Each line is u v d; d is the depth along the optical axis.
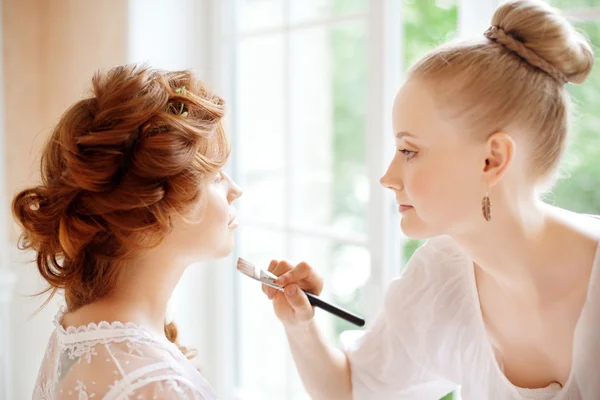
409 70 0.86
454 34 1.30
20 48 2.01
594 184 1.31
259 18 1.88
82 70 1.91
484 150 0.81
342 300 2.26
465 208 0.84
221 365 1.98
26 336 2.00
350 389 1.10
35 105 2.07
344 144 2.64
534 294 0.88
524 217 0.85
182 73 0.95
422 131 0.83
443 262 1.05
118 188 0.81
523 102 0.79
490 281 0.96
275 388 2.08
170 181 0.82
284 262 1.06
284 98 1.74
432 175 0.83
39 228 0.87
